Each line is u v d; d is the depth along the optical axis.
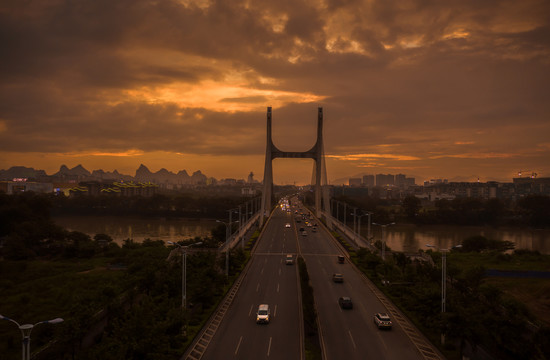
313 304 60.16
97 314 56.47
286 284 75.06
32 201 168.62
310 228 155.25
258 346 47.12
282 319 56.47
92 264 104.44
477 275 63.19
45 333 51.44
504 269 90.88
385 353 45.75
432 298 52.78
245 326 53.69
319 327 53.75
